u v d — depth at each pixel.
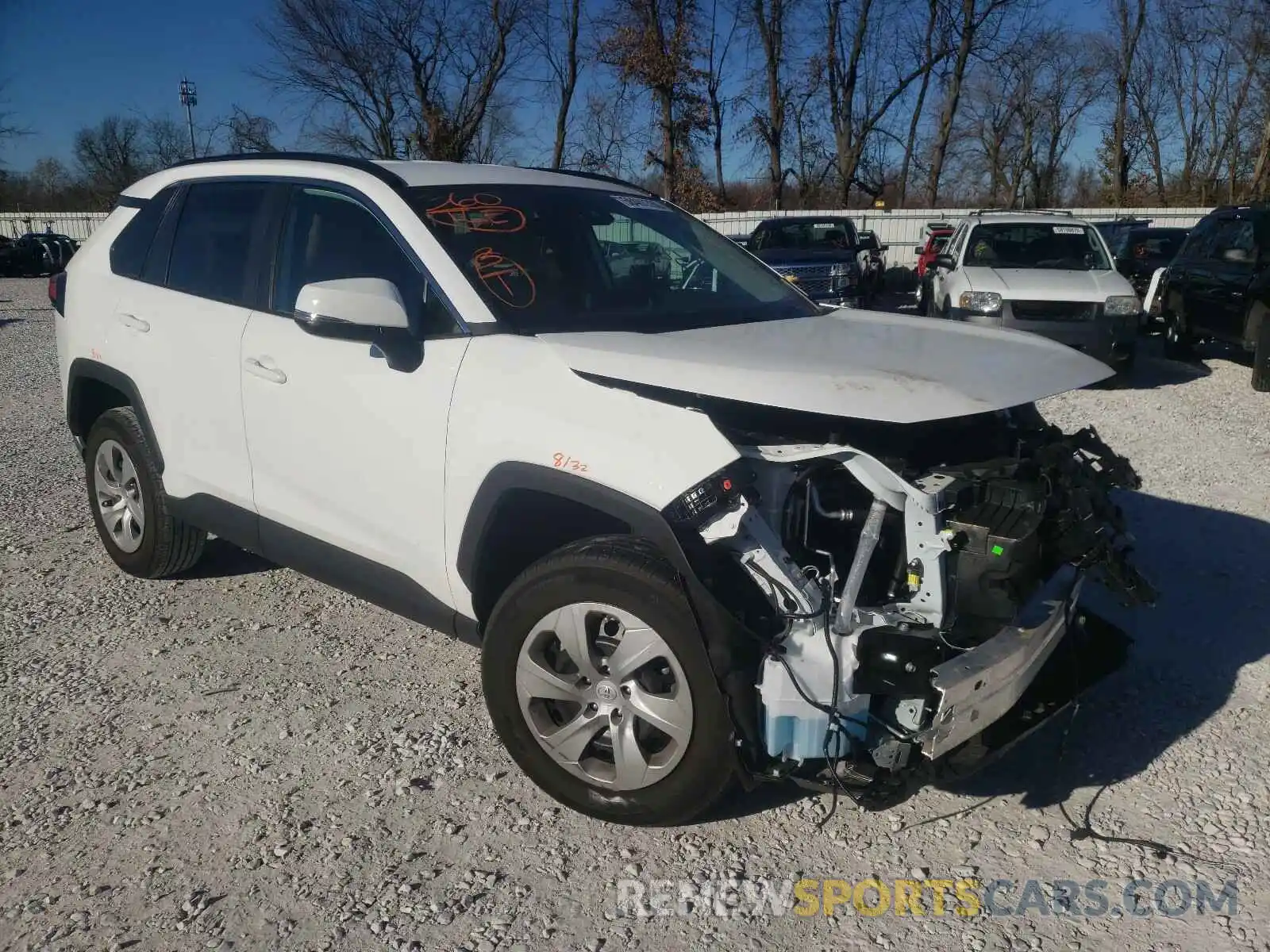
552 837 2.98
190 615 4.50
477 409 3.07
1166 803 3.13
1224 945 2.55
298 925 2.62
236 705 3.72
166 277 4.36
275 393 3.70
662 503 2.66
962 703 2.59
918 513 2.72
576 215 3.83
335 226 3.71
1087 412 8.88
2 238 29.95
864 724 2.71
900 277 23.42
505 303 3.31
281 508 3.80
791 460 2.75
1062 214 12.40
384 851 2.91
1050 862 2.87
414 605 3.44
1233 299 10.57
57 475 6.79
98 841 2.95
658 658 2.77
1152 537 5.39
